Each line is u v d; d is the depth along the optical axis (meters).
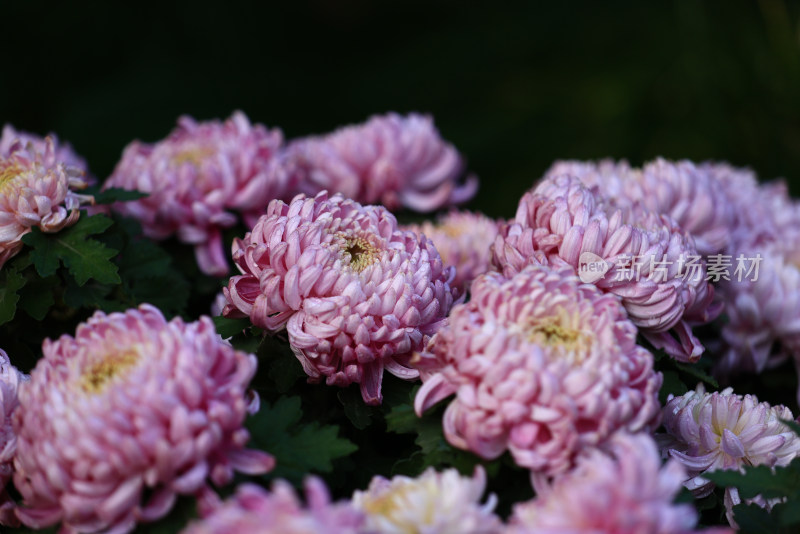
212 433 0.66
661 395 0.77
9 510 0.71
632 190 0.86
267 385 0.77
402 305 0.73
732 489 0.75
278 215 0.75
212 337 0.69
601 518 0.64
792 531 0.71
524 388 0.67
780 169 1.27
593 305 0.71
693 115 1.51
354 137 0.95
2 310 0.78
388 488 0.69
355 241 0.76
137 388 0.66
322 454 0.70
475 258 0.87
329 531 0.62
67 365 0.69
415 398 0.71
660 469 0.72
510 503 0.71
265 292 0.73
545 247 0.77
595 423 0.68
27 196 0.78
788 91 1.24
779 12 1.27
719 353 0.89
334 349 0.74
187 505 0.68
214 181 0.87
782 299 0.87
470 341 0.69
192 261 0.89
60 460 0.66
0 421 0.71
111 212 0.87
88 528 0.67
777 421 0.75
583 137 1.63
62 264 0.81
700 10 1.36
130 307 0.82
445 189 0.96
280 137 0.94
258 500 0.63
